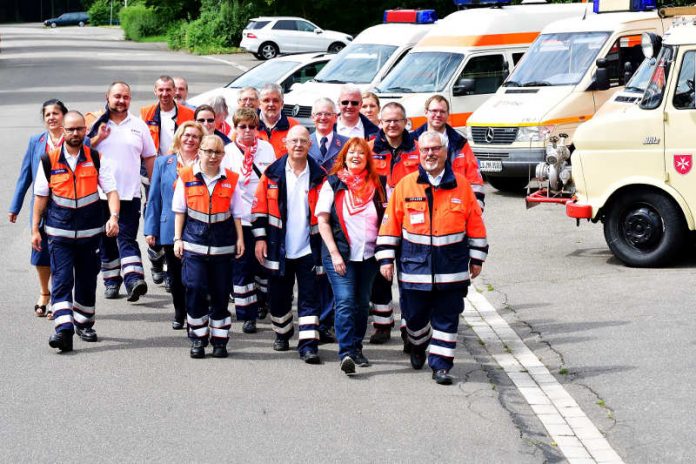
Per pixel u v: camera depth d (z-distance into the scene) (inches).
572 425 283.6
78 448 266.4
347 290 335.0
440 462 256.4
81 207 364.5
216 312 354.6
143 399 307.6
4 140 948.0
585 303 419.8
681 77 467.2
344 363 328.2
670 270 474.0
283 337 365.1
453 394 312.8
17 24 4926.2
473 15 776.3
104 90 1421.0
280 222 349.4
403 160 359.9
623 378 322.7
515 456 260.4
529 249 534.6
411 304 328.8
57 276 361.7
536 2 864.3
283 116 422.6
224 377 331.3
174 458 259.1
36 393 313.4
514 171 670.5
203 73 1712.6
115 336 383.2
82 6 5295.3
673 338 362.3
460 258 319.6
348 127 386.6
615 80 687.1
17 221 613.0
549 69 697.6
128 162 434.9
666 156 468.8
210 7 2449.6
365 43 826.8
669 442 267.7
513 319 403.2
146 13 2977.4
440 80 749.9
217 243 350.0
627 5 724.0
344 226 335.0
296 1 2266.2
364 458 258.8
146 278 485.7
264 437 274.4
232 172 355.6
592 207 487.8
